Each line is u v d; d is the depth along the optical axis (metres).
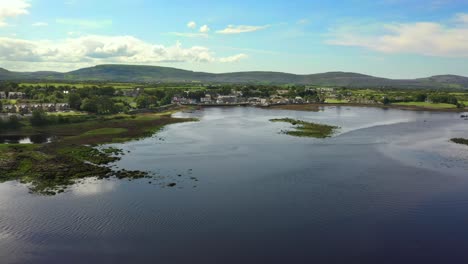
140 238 48.28
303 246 46.12
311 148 104.94
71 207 58.66
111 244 46.75
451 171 79.81
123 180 73.00
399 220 53.78
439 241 47.56
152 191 66.38
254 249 45.38
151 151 100.81
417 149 104.19
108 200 61.81
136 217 54.84
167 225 52.06
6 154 90.31
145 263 42.38
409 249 45.47
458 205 59.56
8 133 133.25
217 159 90.94
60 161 85.81
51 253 44.66
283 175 76.12
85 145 109.00
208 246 46.16
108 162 87.75
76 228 51.12
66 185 69.56
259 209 57.78
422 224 52.47
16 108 177.50
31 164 82.19
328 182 71.25
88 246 46.22
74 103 194.75
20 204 59.78
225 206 59.00
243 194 64.69
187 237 48.50
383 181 72.00
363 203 60.22
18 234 49.38
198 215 55.53
